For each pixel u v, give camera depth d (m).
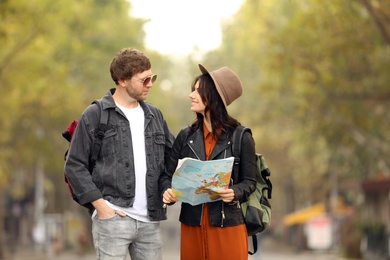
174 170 8.70
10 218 94.19
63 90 57.06
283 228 114.00
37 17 43.44
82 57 68.19
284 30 36.50
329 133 46.56
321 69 37.50
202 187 8.19
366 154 55.62
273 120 58.75
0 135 55.81
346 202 85.06
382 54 36.75
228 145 8.54
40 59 50.44
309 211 79.38
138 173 8.41
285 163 88.69
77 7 59.44
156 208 8.44
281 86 43.03
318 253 72.88
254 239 8.87
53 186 88.69
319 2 34.16
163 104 90.06
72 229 90.56
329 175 76.81
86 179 8.27
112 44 69.62
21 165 75.00
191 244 8.61
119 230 8.30
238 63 86.56
